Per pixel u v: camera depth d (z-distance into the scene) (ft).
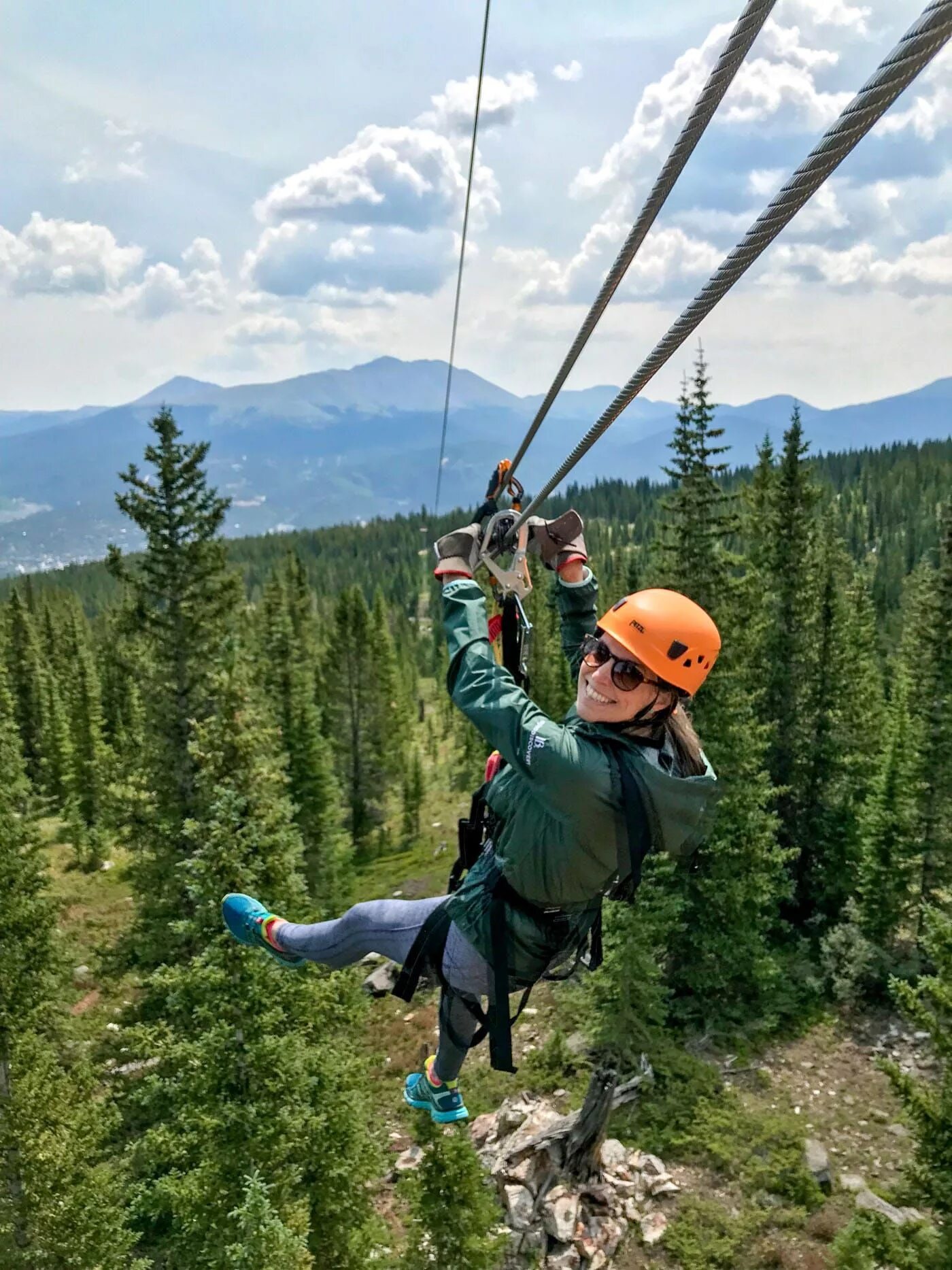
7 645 204.64
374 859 166.50
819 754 102.73
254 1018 48.67
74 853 154.40
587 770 9.15
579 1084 74.54
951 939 49.29
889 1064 49.39
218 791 51.67
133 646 84.99
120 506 81.15
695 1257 57.16
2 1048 50.72
